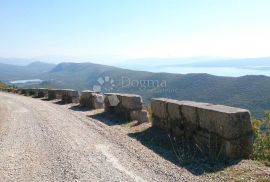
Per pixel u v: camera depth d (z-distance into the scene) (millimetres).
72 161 8555
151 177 7094
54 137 11852
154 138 10812
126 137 11352
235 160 7801
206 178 6938
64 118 16781
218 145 8258
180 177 7039
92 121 15328
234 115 7848
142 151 9344
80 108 21312
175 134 10484
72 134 12297
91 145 10328
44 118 17078
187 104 9773
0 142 11250
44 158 8992
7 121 16422
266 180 6512
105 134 12023
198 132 9070
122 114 15461
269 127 11062
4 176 7523
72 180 7090
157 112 11852
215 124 8266
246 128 7941
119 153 9211
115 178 7113
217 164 7730
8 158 9094
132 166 7941
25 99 32188
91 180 7043
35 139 11648
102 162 8375
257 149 9438
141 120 13852
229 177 6898
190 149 9070
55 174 7555
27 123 15555
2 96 37750
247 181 6586
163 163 8094
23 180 7215
